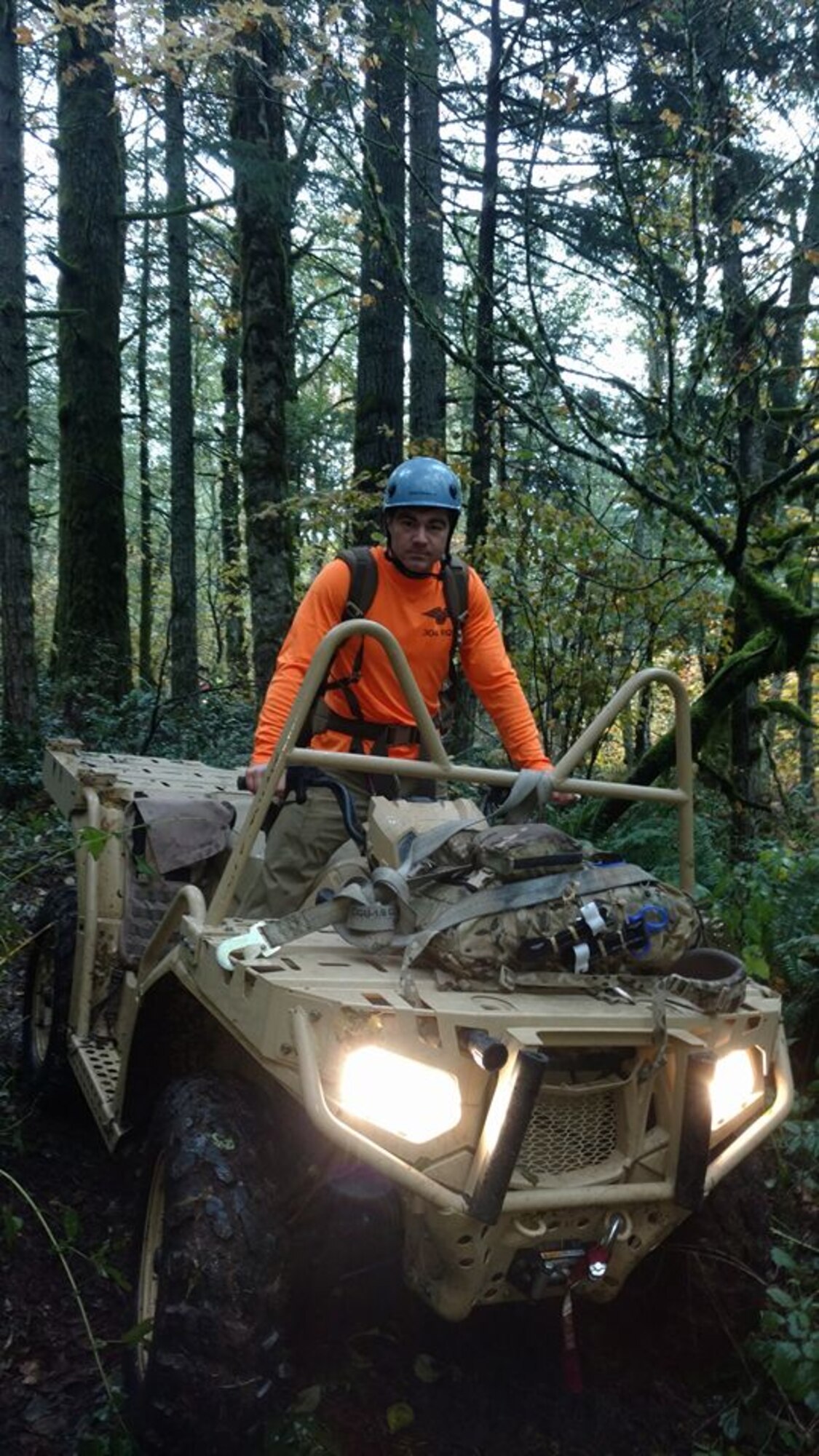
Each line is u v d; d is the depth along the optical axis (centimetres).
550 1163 270
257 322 849
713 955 285
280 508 852
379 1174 261
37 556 3148
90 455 1367
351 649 344
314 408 1914
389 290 1040
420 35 857
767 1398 306
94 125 1340
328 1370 306
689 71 629
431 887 281
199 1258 249
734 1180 314
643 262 617
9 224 976
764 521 733
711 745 788
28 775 903
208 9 745
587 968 265
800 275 785
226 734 1102
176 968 305
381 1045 243
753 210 716
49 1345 311
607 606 766
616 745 1076
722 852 639
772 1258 317
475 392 853
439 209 680
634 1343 326
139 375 2220
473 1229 255
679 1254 311
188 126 1229
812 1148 355
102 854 422
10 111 965
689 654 826
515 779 309
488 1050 234
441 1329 326
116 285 1385
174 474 1742
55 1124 437
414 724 352
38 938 472
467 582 358
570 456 809
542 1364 316
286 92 751
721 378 665
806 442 654
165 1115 281
